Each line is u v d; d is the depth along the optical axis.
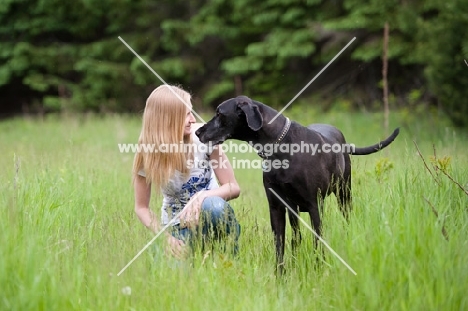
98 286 5.98
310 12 27.12
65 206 8.15
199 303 5.93
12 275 5.80
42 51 29.53
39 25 29.98
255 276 6.61
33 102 31.83
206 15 29.38
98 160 12.49
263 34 29.50
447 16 17.97
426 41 22.39
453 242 6.12
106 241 6.94
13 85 31.75
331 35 27.00
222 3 28.75
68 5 29.58
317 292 6.31
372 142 18.77
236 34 28.91
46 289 5.85
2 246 5.93
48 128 23.62
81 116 27.58
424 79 25.47
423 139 18.33
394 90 26.61
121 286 6.09
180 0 30.22
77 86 29.62
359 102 26.25
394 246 6.09
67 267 6.05
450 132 18.48
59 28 30.08
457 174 7.92
